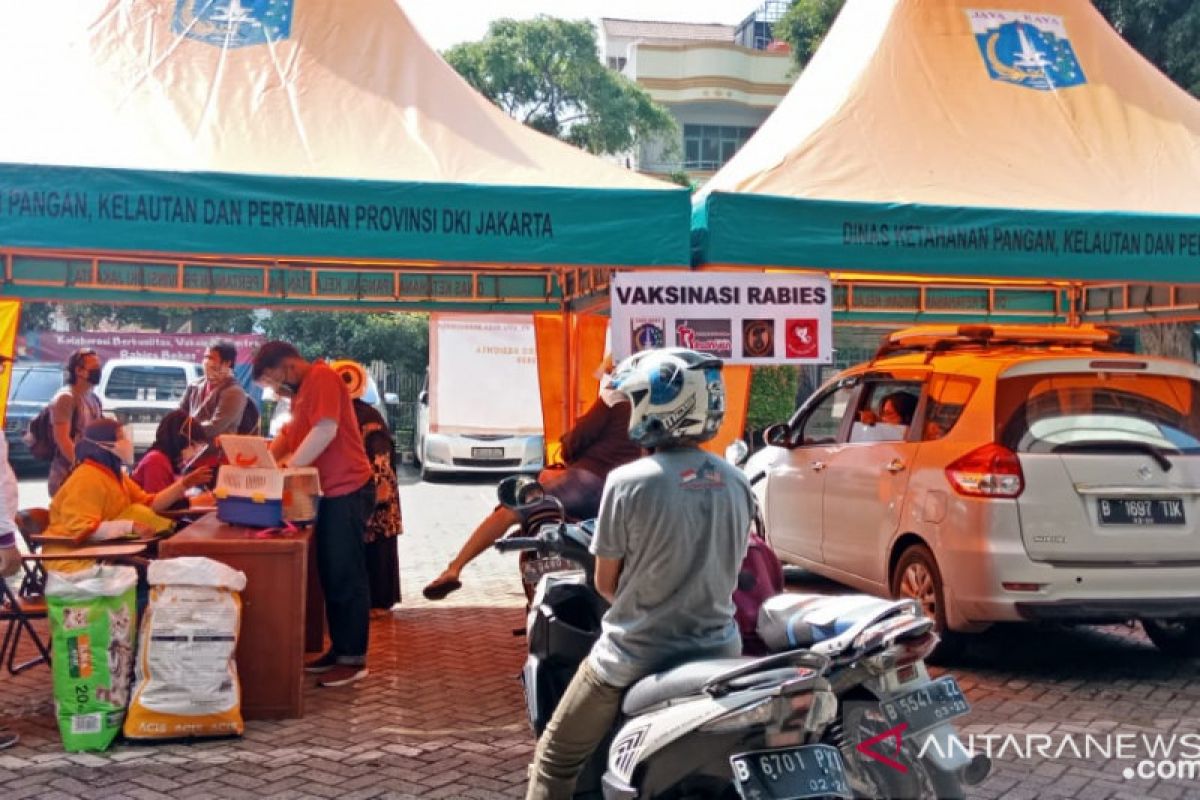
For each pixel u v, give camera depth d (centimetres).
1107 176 739
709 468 354
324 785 495
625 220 636
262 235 596
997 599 633
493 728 579
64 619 535
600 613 442
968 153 741
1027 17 833
